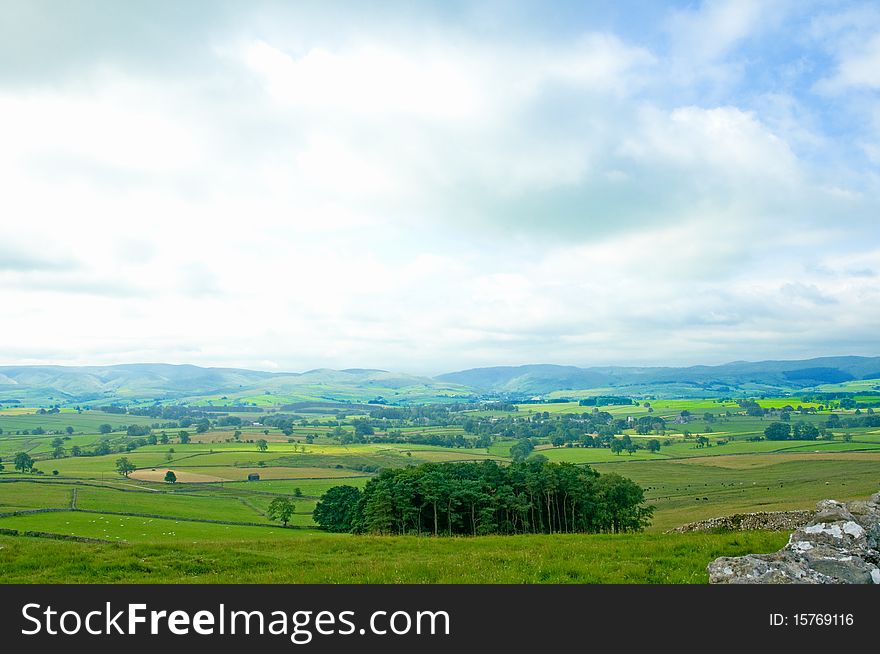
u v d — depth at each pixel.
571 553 30.09
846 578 20.47
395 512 83.00
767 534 32.91
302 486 190.75
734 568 21.61
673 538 34.34
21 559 28.52
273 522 129.88
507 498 84.25
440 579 25.67
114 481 190.88
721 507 124.56
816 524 23.66
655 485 177.25
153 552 31.05
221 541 37.59
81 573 26.89
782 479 172.25
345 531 110.25
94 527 109.38
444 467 101.00
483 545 35.56
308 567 28.66
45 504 136.12
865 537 22.14
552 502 88.50
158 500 154.00
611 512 88.44
